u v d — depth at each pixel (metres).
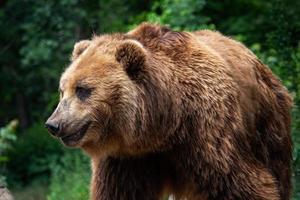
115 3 27.38
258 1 26.48
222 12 26.92
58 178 21.36
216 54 11.33
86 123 10.48
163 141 10.90
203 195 11.23
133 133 10.55
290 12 21.33
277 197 11.52
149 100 10.64
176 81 10.84
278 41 18.20
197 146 10.95
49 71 28.41
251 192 11.21
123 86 10.49
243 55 12.16
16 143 27.11
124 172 11.41
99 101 10.47
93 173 11.59
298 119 16.19
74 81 10.52
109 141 10.70
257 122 12.03
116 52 10.62
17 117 33.12
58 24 26.88
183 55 11.04
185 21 21.72
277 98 12.73
